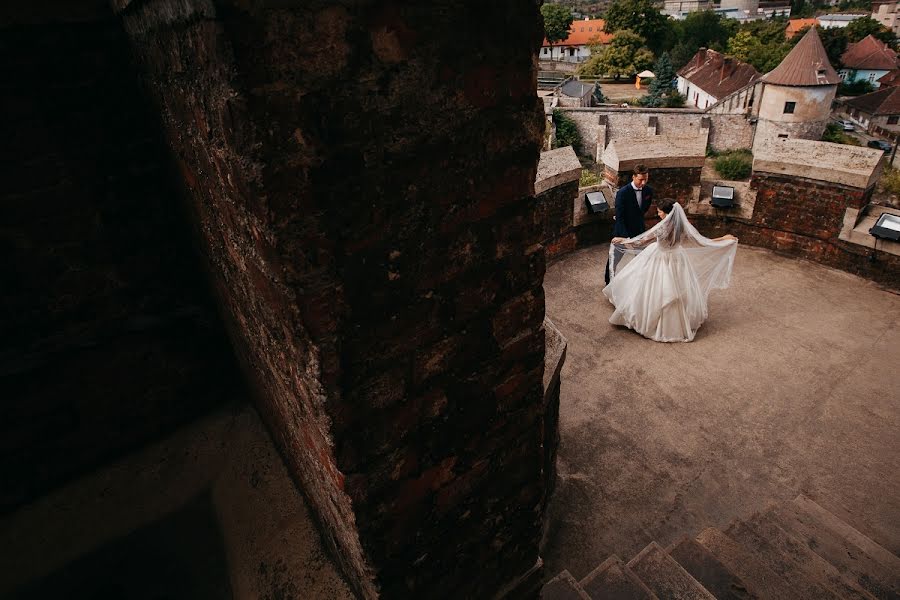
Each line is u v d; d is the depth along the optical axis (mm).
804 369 4645
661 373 4754
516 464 1817
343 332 1128
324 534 2088
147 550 2338
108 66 1816
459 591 1907
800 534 3248
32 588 2160
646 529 3461
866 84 72375
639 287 5051
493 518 1856
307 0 833
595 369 4875
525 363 1620
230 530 2281
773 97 40938
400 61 985
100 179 1970
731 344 5016
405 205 1113
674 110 43562
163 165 2057
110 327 2225
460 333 1380
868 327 5043
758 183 6086
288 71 858
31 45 1670
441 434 1488
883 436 3977
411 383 1331
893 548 3266
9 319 2006
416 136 1066
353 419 1253
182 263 2301
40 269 1986
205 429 2613
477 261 1320
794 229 6062
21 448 2236
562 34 87375
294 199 945
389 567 1580
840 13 115062
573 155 6074
